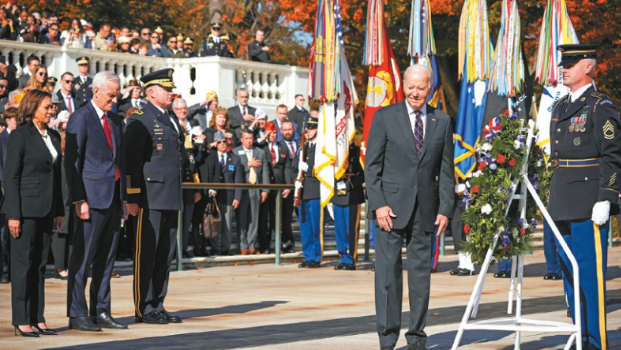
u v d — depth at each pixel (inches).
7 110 561.0
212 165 746.2
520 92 660.7
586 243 342.6
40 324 398.3
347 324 424.5
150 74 438.6
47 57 1023.6
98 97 413.1
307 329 408.2
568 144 344.5
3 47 973.8
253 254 782.5
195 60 1135.0
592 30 1318.9
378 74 684.7
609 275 692.1
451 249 915.4
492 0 1464.1
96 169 408.2
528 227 373.7
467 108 665.0
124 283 608.7
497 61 654.5
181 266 698.2
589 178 339.6
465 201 362.0
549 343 376.5
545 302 514.0
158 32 1176.8
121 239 716.7
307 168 734.5
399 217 341.4
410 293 346.6
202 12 2113.7
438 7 1373.0
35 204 390.9
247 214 782.5
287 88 1235.2
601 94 340.2
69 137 402.6
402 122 345.4
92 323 408.2
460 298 534.9
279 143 818.2
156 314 430.9
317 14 704.4
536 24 1494.8
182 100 744.3
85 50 1043.3
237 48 2059.5
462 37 669.9
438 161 349.4
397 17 1466.5
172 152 435.8
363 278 657.6
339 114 705.0
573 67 345.1
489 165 354.9
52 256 681.0
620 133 331.9
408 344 347.6
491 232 355.9
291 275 675.4
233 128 908.0
